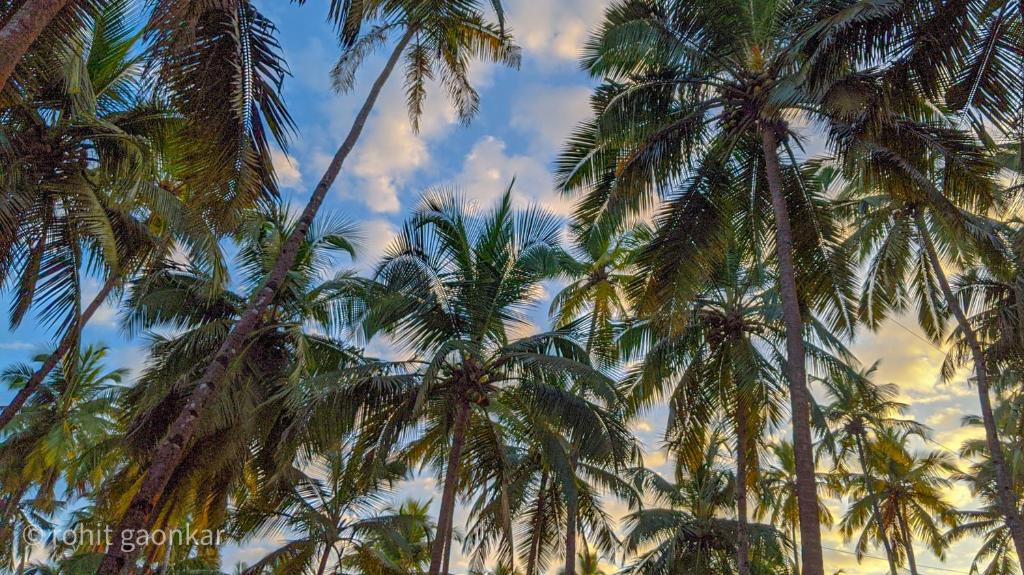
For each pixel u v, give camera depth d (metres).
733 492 24.56
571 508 14.50
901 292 21.31
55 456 21.34
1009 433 25.88
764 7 11.70
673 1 11.88
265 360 16.38
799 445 9.88
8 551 27.11
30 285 11.59
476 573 21.11
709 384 17.16
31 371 25.17
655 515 23.53
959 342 21.12
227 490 16.55
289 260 9.24
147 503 6.85
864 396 18.41
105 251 11.80
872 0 9.12
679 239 13.10
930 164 11.16
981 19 9.05
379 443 13.38
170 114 11.62
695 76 12.28
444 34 11.91
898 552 30.56
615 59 12.27
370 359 16.22
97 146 11.24
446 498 13.05
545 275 14.48
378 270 14.15
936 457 28.16
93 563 18.44
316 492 19.89
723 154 12.63
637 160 12.68
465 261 14.55
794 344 10.48
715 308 17.30
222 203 8.07
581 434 12.81
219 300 17.22
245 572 17.86
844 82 9.95
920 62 9.49
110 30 12.30
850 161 11.55
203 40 7.29
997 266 13.21
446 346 12.26
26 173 10.67
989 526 29.20
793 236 12.81
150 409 14.88
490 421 14.78
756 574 23.00
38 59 7.88
